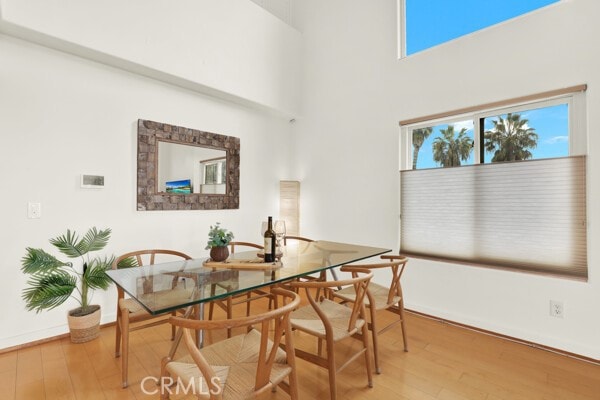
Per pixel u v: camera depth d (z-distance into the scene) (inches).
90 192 102.4
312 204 161.0
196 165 130.4
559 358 85.4
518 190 96.0
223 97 137.0
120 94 109.0
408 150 126.4
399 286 89.7
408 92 123.1
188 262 84.6
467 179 107.0
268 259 80.6
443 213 113.0
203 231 133.6
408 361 83.7
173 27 113.4
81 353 86.0
